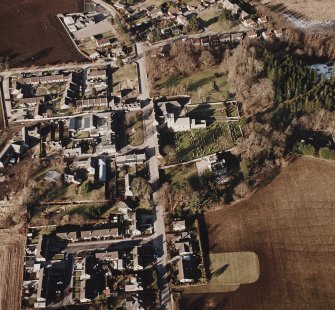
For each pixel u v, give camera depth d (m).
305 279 193.25
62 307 189.12
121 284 195.25
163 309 187.25
